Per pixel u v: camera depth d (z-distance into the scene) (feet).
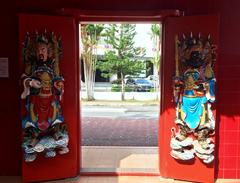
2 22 13.52
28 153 13.14
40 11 13.53
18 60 13.65
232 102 13.60
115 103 47.60
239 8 13.25
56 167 13.74
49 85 13.07
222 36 13.37
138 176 14.33
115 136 24.16
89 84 50.29
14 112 13.93
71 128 13.79
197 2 13.39
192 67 12.87
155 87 53.52
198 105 13.00
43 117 13.16
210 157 13.10
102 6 13.55
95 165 15.62
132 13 13.29
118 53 51.39
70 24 13.26
